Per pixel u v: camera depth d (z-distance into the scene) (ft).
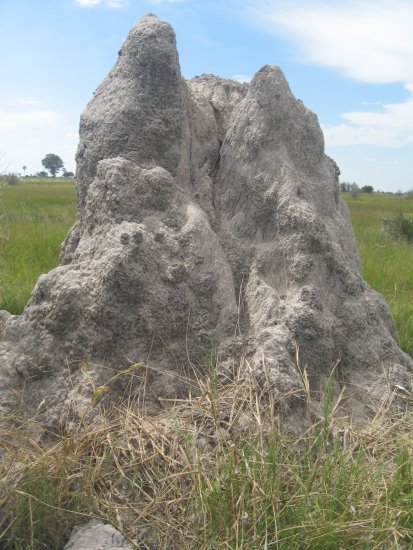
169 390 11.44
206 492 8.73
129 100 13.65
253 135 14.17
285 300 12.58
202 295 12.28
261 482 8.82
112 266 11.43
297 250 12.94
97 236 12.73
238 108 14.70
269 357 10.94
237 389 10.83
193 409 10.85
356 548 8.37
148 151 13.58
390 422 11.43
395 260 34.06
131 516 9.25
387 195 235.81
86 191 13.96
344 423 11.07
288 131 14.43
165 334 11.87
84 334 11.48
